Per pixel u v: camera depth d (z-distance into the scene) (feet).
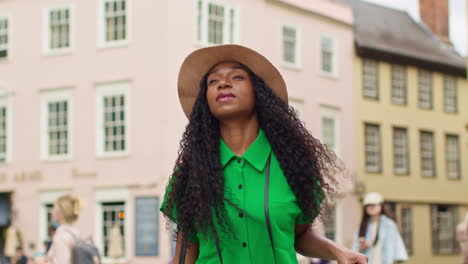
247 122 10.26
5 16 94.73
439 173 122.52
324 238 10.51
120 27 87.92
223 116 10.14
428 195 119.96
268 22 95.04
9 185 92.73
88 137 88.58
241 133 10.23
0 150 93.81
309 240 10.54
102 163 87.25
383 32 118.62
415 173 118.21
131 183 85.05
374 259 30.71
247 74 10.40
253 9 92.73
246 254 9.68
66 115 90.63
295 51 99.76
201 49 10.48
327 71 105.19
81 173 88.43
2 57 94.84
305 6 100.99
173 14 84.33
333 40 106.01
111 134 87.56
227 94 10.17
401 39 120.67
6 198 92.73
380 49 112.37
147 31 85.30
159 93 84.02
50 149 91.40
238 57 10.47
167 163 83.15
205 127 10.28
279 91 10.63
